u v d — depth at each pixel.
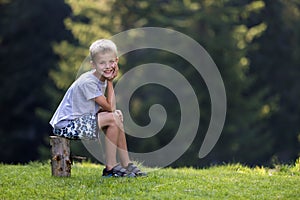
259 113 49.09
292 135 55.22
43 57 57.59
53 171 13.16
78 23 51.22
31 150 57.25
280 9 56.66
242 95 51.91
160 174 13.84
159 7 50.66
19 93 57.12
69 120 12.70
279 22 56.66
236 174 14.24
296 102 56.19
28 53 57.44
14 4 57.41
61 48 50.44
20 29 57.53
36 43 57.62
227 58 47.41
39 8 57.72
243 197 11.46
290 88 56.53
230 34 48.41
